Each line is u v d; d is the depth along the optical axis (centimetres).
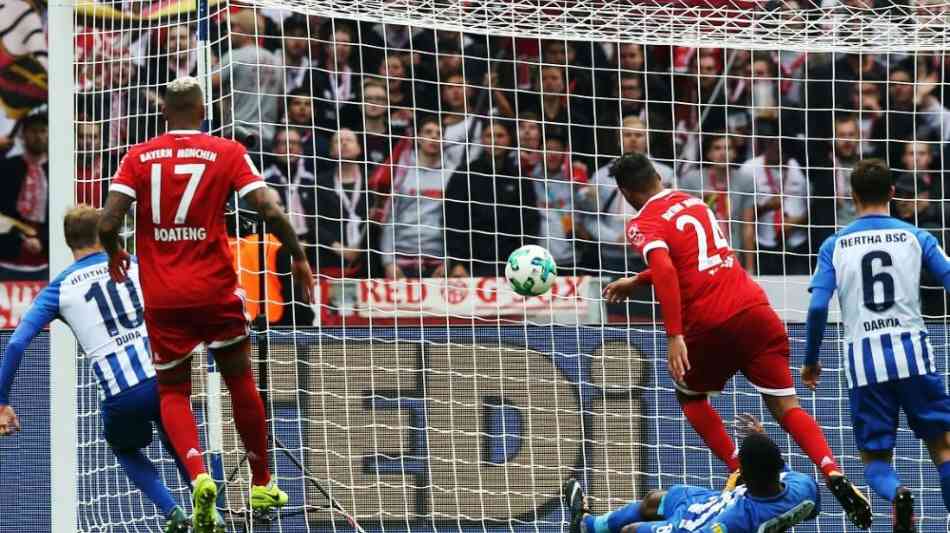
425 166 3916
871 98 3975
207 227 2011
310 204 3819
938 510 3200
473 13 3167
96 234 2428
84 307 2366
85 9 3114
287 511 3022
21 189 3888
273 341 3388
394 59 3997
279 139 3866
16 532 3188
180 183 1997
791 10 3169
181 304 2006
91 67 3566
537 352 3397
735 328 2234
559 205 3916
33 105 3916
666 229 2248
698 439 3325
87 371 3192
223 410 3325
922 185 3947
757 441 2153
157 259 2022
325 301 3575
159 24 3256
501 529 3250
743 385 3425
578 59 4031
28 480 3247
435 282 3603
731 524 2175
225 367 2080
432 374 3384
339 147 3472
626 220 3884
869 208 2262
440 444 3334
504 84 4025
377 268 3822
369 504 3259
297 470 3269
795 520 2191
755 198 3556
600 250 3666
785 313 3475
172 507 2447
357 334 3412
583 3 3206
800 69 4006
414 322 3581
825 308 2227
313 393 3184
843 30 3209
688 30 3203
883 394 2211
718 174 3962
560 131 3975
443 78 4003
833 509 3222
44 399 3341
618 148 3978
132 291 2402
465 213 3891
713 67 4022
